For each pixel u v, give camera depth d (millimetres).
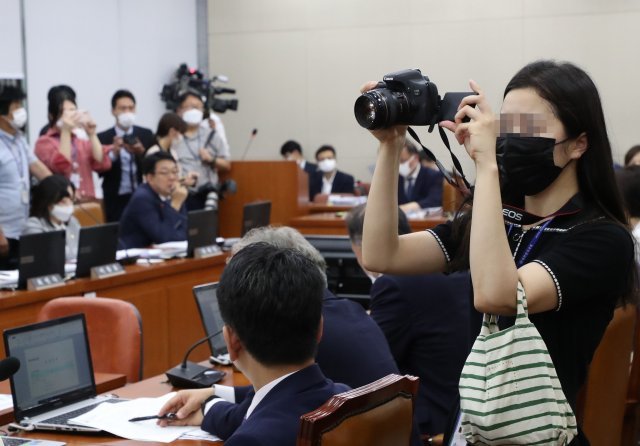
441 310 3441
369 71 11711
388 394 1995
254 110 12242
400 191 9422
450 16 11297
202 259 6176
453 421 2086
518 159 1886
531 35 11008
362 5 11703
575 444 1947
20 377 2877
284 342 2049
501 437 1815
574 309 1890
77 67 9711
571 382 1912
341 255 5922
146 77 10914
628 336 3354
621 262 1874
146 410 2869
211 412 2656
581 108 1863
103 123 10125
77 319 3127
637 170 4230
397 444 2039
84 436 2723
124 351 3770
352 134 11859
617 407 3420
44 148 7410
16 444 2643
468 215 2057
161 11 11227
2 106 6594
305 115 12039
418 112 1979
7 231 6613
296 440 1946
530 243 1927
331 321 2992
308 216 8516
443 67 11359
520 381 1797
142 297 5648
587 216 1911
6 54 8773
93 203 6789
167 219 6754
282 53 12094
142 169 6816
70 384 3045
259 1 12125
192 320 6121
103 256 5422
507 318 1928
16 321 4793
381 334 3090
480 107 1860
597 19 10766
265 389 2084
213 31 12328
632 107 10711
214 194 8062
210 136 8562
